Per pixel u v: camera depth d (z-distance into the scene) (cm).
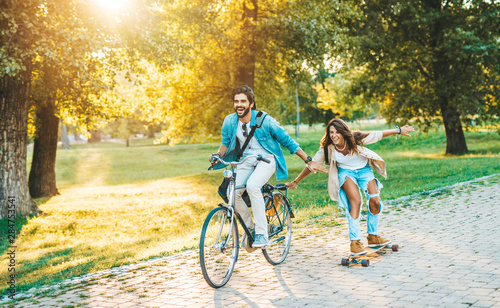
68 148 6097
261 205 450
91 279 492
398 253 506
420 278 407
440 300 346
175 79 1906
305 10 1587
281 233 515
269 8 1616
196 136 1989
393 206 858
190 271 491
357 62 2219
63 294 439
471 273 412
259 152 459
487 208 761
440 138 3312
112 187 2298
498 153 2280
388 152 3150
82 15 1002
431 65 2317
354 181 505
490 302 335
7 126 1141
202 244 407
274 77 1975
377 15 2186
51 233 1031
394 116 2442
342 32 1741
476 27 2162
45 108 1805
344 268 460
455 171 1533
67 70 1090
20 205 1148
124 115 1870
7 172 1138
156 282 455
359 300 360
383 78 2241
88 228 1073
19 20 962
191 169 3459
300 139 4634
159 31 1197
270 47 1647
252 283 428
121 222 1119
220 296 395
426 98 2267
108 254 713
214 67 1788
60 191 2206
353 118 5225
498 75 2152
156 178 2970
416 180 1478
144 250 687
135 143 7025
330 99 4256
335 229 679
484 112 2267
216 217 429
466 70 2252
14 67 916
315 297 375
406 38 2281
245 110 448
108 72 1235
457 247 514
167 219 1140
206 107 1884
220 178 2100
